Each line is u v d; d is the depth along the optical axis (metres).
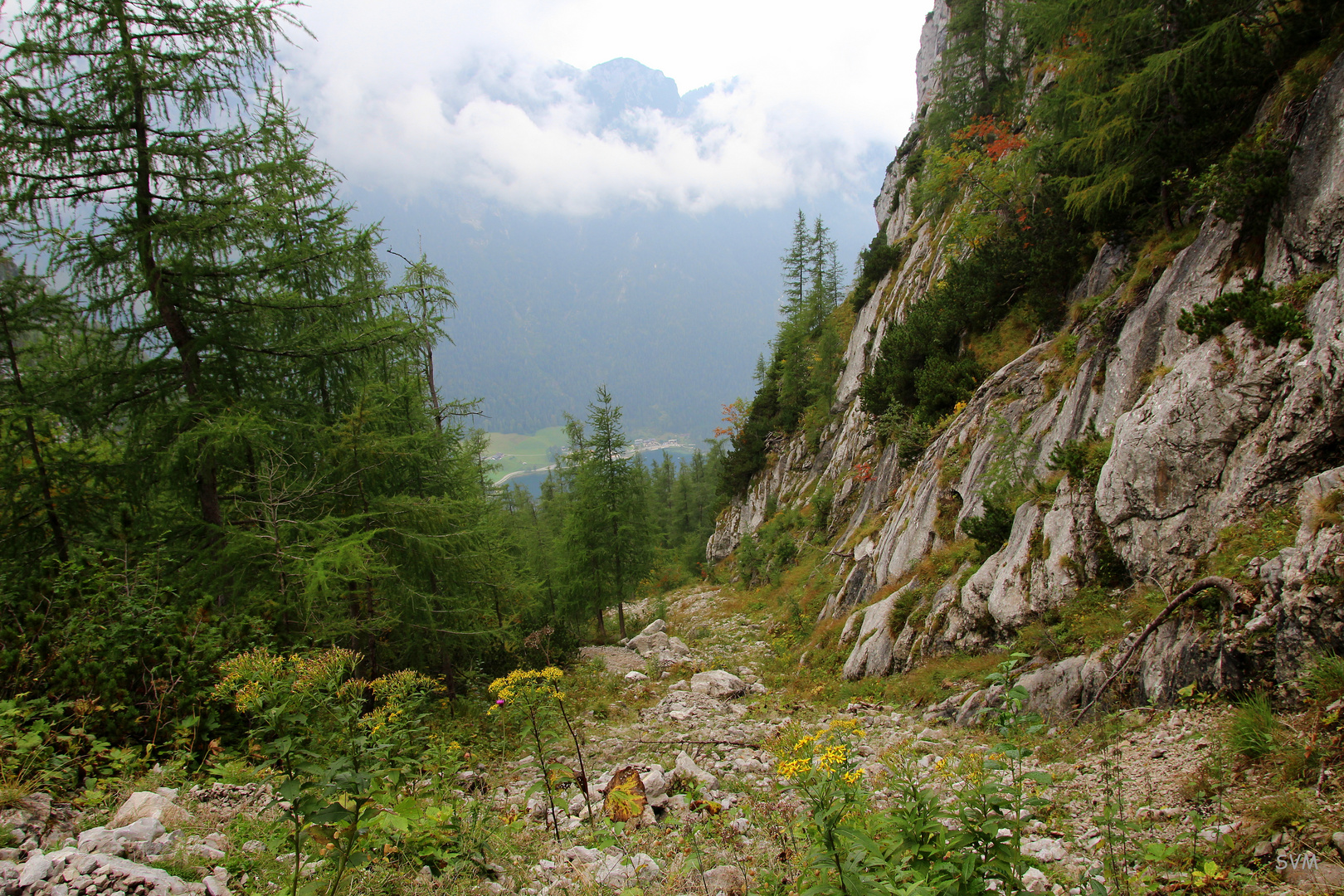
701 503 72.50
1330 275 7.76
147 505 9.31
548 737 6.08
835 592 20.75
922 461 18.91
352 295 10.24
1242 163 9.09
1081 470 10.39
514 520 31.81
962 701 9.92
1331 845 3.68
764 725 11.15
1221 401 8.08
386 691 5.07
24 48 7.61
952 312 21.19
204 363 9.55
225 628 7.36
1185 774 5.42
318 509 10.26
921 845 3.00
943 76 30.55
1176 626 7.34
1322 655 5.47
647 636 22.89
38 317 8.62
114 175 8.61
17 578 7.86
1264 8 10.68
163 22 8.55
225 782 5.27
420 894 3.72
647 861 4.37
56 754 5.14
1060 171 16.70
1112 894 3.68
